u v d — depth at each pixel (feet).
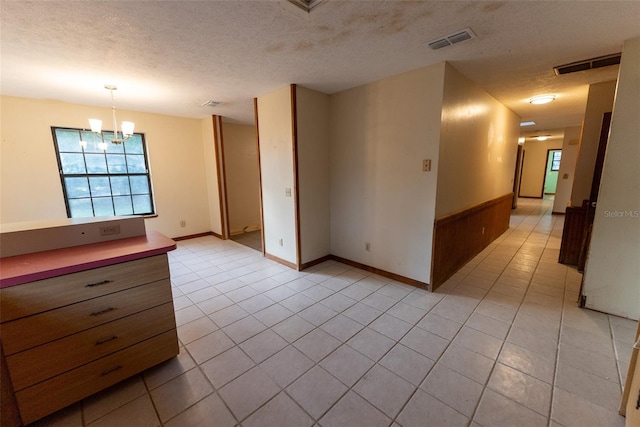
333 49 7.09
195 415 4.74
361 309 8.20
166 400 5.05
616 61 8.05
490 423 4.51
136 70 8.36
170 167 15.67
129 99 11.78
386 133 9.71
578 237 11.35
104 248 5.49
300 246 11.32
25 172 11.51
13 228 5.21
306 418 4.66
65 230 5.50
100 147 12.16
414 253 9.52
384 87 9.52
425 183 8.87
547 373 5.55
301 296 9.12
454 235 10.34
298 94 10.30
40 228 5.26
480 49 7.20
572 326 7.12
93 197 13.44
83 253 5.19
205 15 5.42
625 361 5.84
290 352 6.33
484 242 13.75
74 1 4.86
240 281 10.41
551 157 36.17
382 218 10.32
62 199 12.50
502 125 13.83
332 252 12.60
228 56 7.44
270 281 10.37
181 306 8.54
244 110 14.28
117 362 5.22
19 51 6.92
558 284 9.70
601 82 10.23
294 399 5.05
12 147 11.16
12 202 11.34
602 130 9.72
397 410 4.79
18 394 4.29
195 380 5.52
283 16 5.50
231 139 17.98
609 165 7.14
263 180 12.43
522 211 24.86
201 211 17.28
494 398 4.99
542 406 4.80
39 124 11.68
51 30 5.90
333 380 5.48
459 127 9.50
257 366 5.90
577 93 11.51
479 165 11.75
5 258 4.90
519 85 10.44
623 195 7.07
